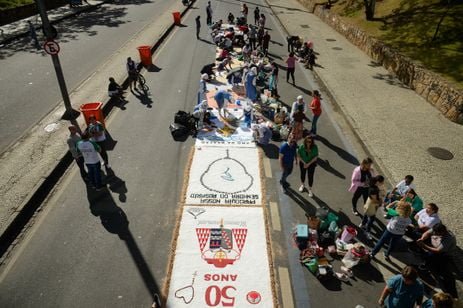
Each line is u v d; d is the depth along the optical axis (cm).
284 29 2659
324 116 1351
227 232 805
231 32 2223
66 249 762
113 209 873
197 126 1242
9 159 1038
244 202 902
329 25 2723
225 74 1752
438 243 669
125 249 762
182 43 2269
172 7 3381
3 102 1439
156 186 957
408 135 1190
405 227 678
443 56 1545
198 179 983
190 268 715
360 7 2519
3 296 660
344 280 695
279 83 1659
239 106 1419
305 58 1902
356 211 872
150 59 1850
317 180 990
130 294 665
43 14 1097
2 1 2766
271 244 778
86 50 2088
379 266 726
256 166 1046
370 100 1444
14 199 877
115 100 1449
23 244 775
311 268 707
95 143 880
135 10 3269
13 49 2159
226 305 646
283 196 926
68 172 1017
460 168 1024
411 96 1480
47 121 1255
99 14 3116
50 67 1839
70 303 647
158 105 1417
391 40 1875
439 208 866
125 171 1014
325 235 771
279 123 1262
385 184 959
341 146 1151
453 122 1277
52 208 877
